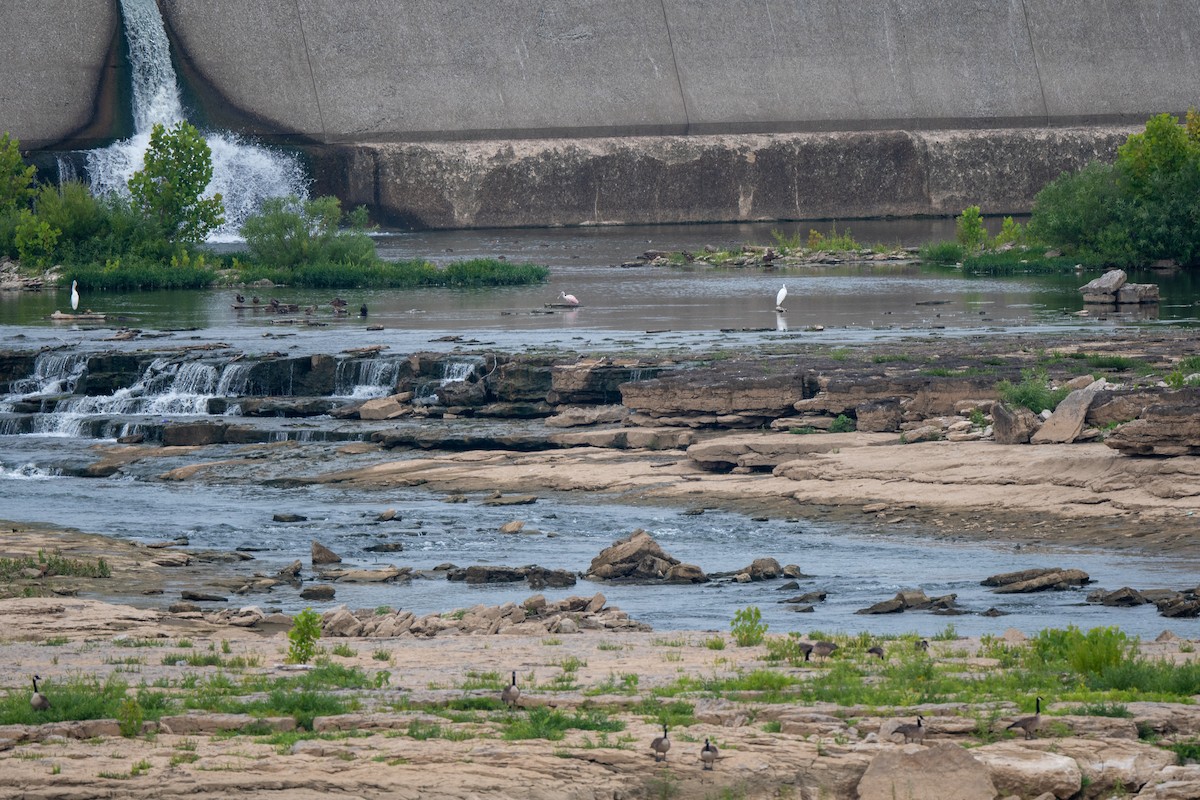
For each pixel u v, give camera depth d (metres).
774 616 53.00
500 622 49.16
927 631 49.00
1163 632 45.00
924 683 35.66
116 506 80.69
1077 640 39.03
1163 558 61.16
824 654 40.03
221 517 77.56
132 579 62.06
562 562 65.88
